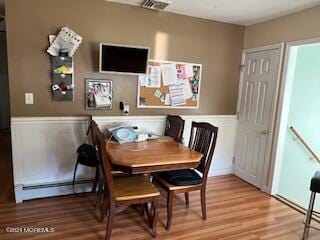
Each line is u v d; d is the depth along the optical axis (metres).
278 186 3.32
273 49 3.21
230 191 3.34
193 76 3.52
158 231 2.34
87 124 2.98
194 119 3.60
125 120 3.17
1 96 5.93
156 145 2.65
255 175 3.53
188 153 2.39
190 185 2.42
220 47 3.63
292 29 2.97
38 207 2.66
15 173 2.74
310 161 3.63
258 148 3.48
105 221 2.45
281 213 2.80
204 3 2.83
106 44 2.76
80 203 2.79
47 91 2.79
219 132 3.82
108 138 2.82
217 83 3.71
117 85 3.10
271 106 3.25
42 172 2.87
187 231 2.36
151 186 2.28
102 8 2.89
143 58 2.97
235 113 3.93
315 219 2.66
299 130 3.66
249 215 2.72
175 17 3.27
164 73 3.33
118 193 2.11
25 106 2.73
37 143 2.80
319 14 2.65
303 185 3.71
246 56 3.72
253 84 3.58
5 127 6.09
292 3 2.67
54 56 2.74
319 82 3.47
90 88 2.97
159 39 3.23
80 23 2.82
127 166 2.03
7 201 2.77
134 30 3.08
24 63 2.66
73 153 2.97
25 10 2.58
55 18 2.71
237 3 2.78
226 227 2.46
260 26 3.45
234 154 3.99
